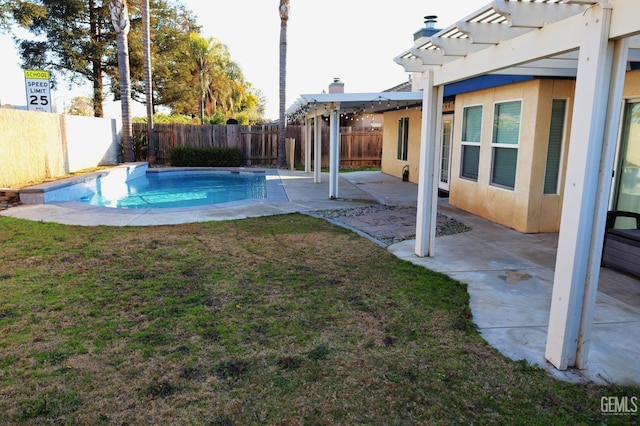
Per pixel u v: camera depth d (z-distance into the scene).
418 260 5.11
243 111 41.53
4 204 8.45
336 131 9.56
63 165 11.86
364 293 4.01
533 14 2.71
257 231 6.51
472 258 5.22
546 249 5.67
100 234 6.23
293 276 4.46
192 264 4.83
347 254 5.32
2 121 9.04
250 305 3.70
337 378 2.62
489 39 3.24
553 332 2.79
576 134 2.54
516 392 2.50
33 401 2.36
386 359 2.85
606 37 2.34
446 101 10.13
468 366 2.78
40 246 5.53
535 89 6.26
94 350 2.91
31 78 10.09
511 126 6.98
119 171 13.37
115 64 22.02
